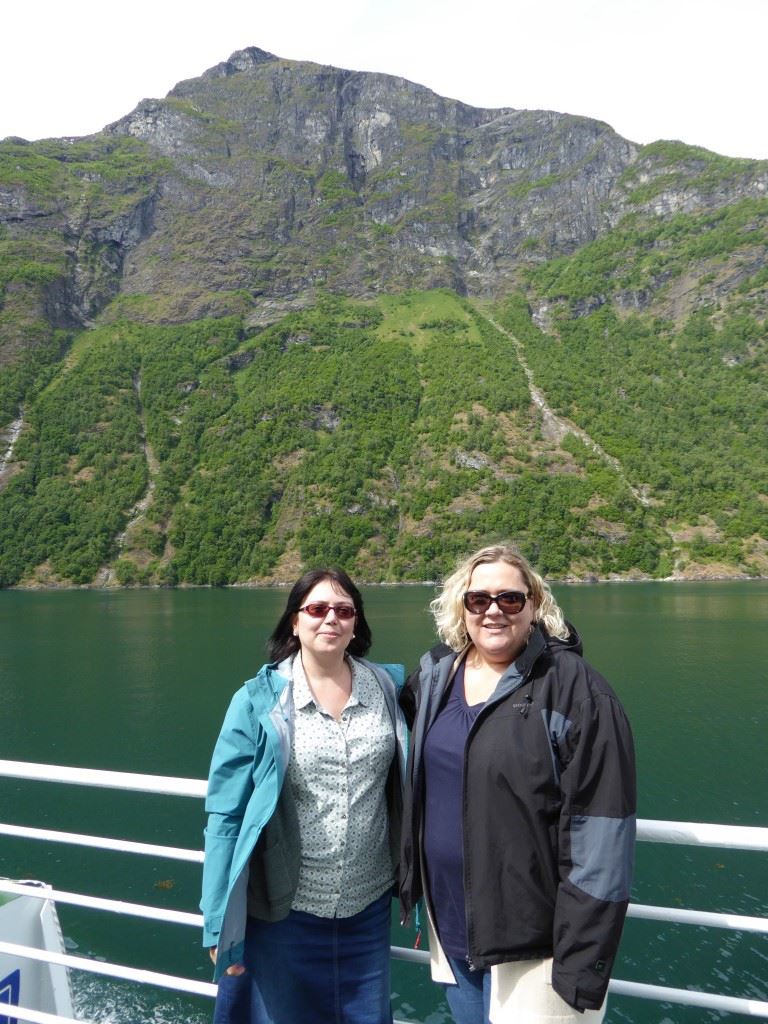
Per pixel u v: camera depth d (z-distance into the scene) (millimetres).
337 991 3502
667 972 11133
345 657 3926
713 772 22922
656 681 38844
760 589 105125
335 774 3529
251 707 3607
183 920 3945
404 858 3463
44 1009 4688
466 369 190750
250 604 97312
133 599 108625
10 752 26891
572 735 3086
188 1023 9109
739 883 14203
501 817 3123
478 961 3141
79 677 43125
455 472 154500
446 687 3561
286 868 3486
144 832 17250
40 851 15531
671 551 132875
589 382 187375
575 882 2939
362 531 145125
